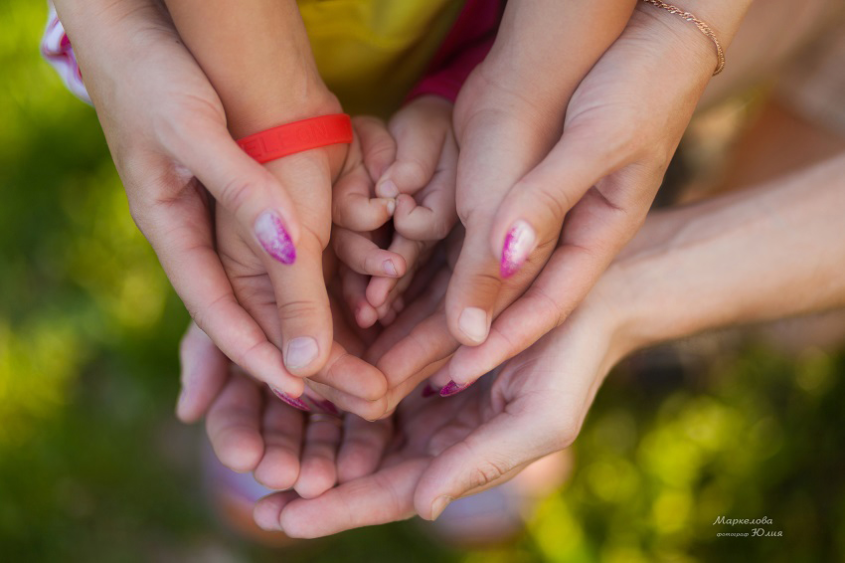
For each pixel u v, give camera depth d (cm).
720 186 82
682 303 53
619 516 69
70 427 71
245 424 51
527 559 68
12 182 79
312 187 43
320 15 48
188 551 70
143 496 70
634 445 72
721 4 44
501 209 40
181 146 40
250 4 41
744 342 75
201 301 43
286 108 43
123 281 76
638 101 42
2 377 72
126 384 74
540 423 48
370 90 53
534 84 43
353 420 51
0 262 77
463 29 50
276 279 41
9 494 68
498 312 44
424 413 52
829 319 71
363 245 45
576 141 41
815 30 65
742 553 67
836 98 70
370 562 68
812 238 54
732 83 64
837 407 72
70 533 68
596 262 45
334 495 48
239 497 64
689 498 69
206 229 45
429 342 44
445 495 47
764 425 72
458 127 46
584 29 43
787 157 76
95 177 80
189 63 42
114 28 43
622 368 75
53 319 75
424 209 45
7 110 80
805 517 68
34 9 83
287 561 69
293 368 41
